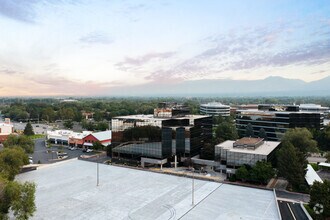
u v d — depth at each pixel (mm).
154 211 54469
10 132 169250
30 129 181750
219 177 84938
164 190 67438
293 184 73375
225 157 88062
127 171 85875
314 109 193875
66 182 73438
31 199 47656
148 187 69750
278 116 141750
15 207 45844
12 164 73438
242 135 153375
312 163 102938
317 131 132250
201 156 104312
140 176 80250
